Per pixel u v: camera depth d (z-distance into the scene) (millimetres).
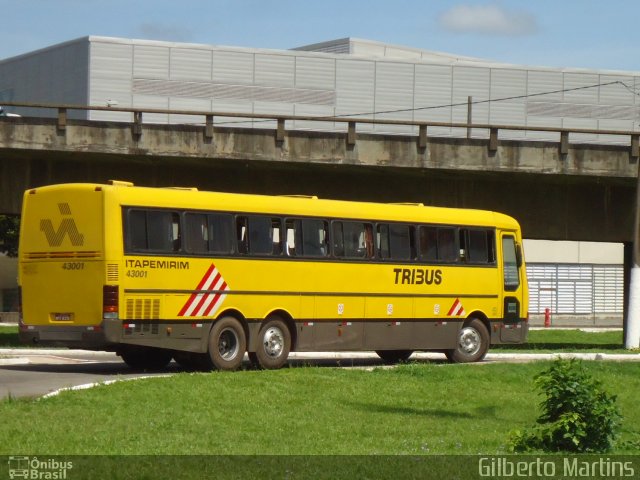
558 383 19250
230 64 82312
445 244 36594
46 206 29906
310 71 83312
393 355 38250
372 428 20719
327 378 28016
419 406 24719
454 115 85875
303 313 32812
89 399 21875
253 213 31859
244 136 42469
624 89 90250
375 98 84375
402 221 35500
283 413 22016
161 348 30344
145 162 43781
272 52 82625
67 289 29406
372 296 34438
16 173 43344
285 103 82750
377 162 43594
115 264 28922
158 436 18188
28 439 17141
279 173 45469
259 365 32000
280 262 32344
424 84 85312
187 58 81375
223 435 18766
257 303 31781
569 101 88812
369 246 34562
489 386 29188
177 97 81125
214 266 30844
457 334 36781
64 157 42781
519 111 87625
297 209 32906
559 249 100000
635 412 26609
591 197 48375
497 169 44625
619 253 101438
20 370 31141
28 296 30062
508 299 38219
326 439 18984
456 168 44312
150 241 29625
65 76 84000
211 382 25516
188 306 30266
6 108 91250
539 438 18953
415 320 35562
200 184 44844
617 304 101500
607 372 33562
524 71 87875
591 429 18891
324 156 43156
